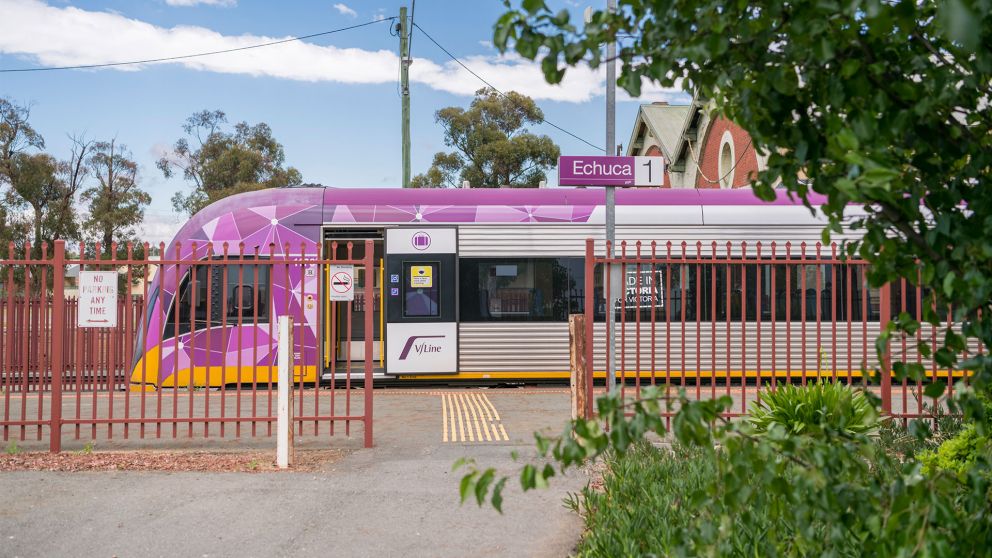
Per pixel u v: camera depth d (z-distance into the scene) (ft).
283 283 43.52
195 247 26.35
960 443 14.92
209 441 27.53
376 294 45.57
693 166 90.07
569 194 45.75
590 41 6.70
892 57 6.71
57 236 134.82
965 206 7.20
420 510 19.56
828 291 43.55
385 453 25.99
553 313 44.60
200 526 18.30
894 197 6.70
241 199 44.86
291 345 24.08
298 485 21.79
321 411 35.58
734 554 12.84
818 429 7.44
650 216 44.16
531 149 132.87
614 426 6.68
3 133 131.23
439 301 44.52
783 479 7.06
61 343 25.94
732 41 6.94
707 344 43.45
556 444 6.79
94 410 26.30
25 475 22.57
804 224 44.16
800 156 6.81
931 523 6.38
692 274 43.93
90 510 19.40
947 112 6.91
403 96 81.25
